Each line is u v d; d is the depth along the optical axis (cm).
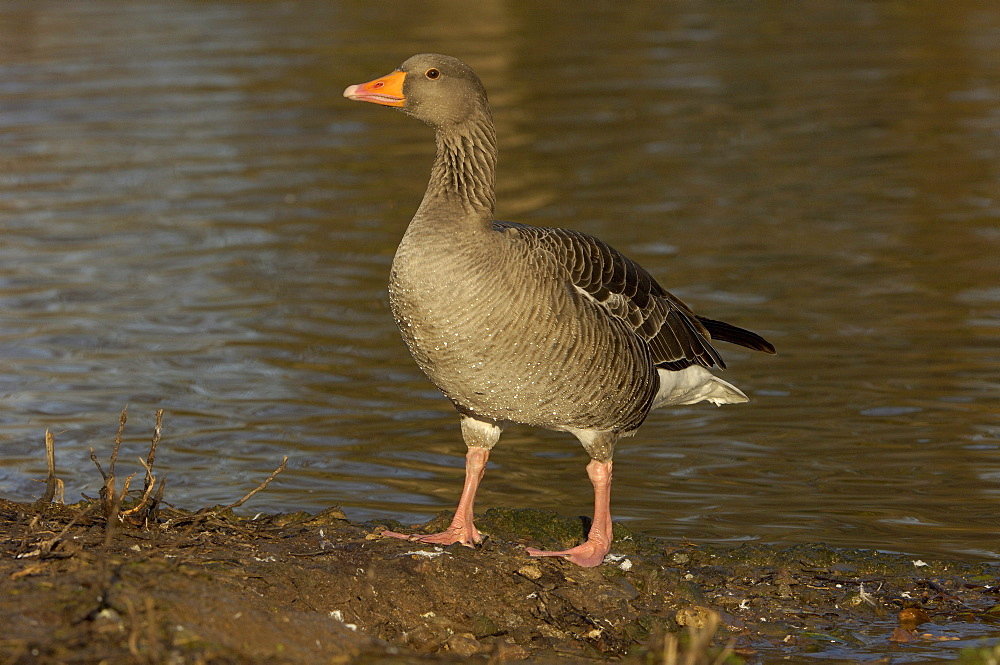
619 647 906
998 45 3684
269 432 1448
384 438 1439
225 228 2288
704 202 2355
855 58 3594
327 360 1692
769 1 4584
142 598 779
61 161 2722
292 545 971
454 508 1248
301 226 2294
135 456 1372
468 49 3759
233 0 4653
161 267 2083
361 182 2569
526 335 956
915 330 1722
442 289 947
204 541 940
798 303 1833
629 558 1041
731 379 1595
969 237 2119
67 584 790
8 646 705
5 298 1925
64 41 3881
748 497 1253
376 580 923
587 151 2725
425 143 2881
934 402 1484
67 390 1569
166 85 3350
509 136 2869
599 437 1033
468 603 931
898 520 1191
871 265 1995
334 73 3466
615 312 1035
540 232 1016
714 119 2969
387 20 4250
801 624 965
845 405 1488
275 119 3075
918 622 973
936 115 2952
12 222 2322
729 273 1969
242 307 1897
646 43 3856
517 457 1412
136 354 1703
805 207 2314
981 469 1302
